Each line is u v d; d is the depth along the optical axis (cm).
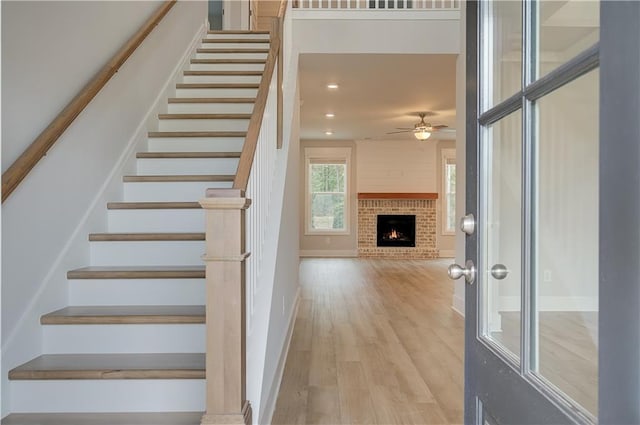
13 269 182
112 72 254
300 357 327
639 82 53
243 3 699
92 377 182
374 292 589
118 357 198
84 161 240
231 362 153
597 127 68
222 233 153
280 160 301
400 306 502
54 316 200
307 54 464
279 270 275
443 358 325
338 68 505
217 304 153
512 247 101
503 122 103
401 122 809
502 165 104
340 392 265
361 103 660
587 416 69
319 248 1033
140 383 184
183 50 419
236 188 156
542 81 80
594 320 72
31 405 181
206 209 154
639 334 53
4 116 177
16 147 184
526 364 88
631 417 54
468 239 118
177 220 267
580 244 74
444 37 459
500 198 107
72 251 227
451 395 261
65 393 182
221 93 394
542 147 86
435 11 459
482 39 110
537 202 87
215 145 329
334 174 1041
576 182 75
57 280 212
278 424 226
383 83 559
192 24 449
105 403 183
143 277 224
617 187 57
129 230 267
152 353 203
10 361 180
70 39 226
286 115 362
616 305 57
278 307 270
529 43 87
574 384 75
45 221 204
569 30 74
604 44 60
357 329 404
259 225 215
